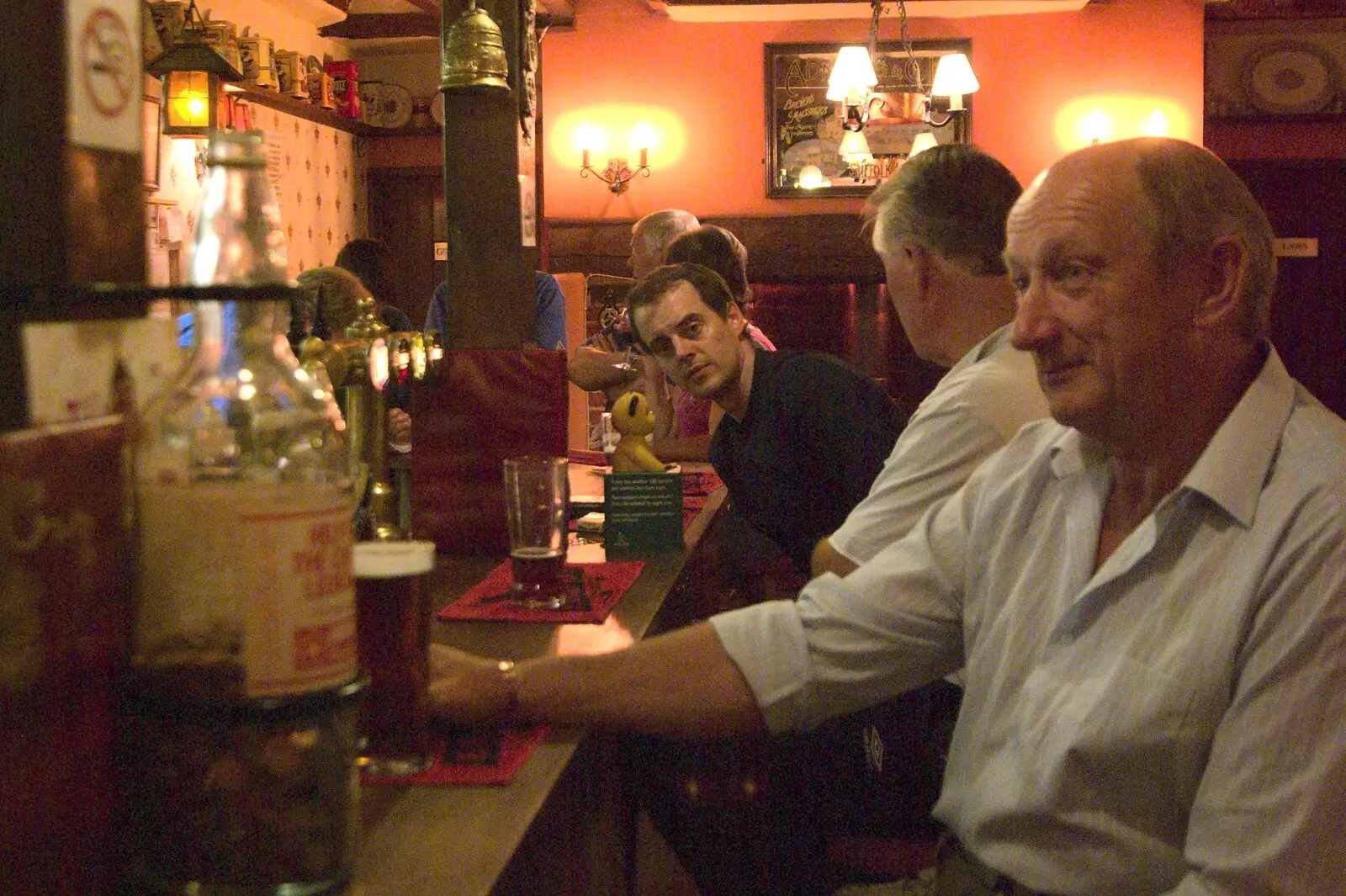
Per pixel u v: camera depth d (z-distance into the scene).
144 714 0.70
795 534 2.40
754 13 8.16
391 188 8.97
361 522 1.50
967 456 1.70
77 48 0.72
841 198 8.43
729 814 2.02
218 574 0.69
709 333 2.39
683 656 1.28
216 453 0.75
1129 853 1.13
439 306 4.40
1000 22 8.31
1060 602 1.23
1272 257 1.18
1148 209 1.13
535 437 2.01
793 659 1.31
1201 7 8.21
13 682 0.60
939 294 1.86
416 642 0.99
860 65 6.69
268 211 0.80
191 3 5.66
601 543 2.16
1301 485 1.08
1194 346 1.15
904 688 1.39
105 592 0.68
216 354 0.78
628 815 1.61
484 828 0.88
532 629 1.50
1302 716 1.04
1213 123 9.23
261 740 0.70
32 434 0.62
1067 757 1.15
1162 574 1.14
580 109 8.52
